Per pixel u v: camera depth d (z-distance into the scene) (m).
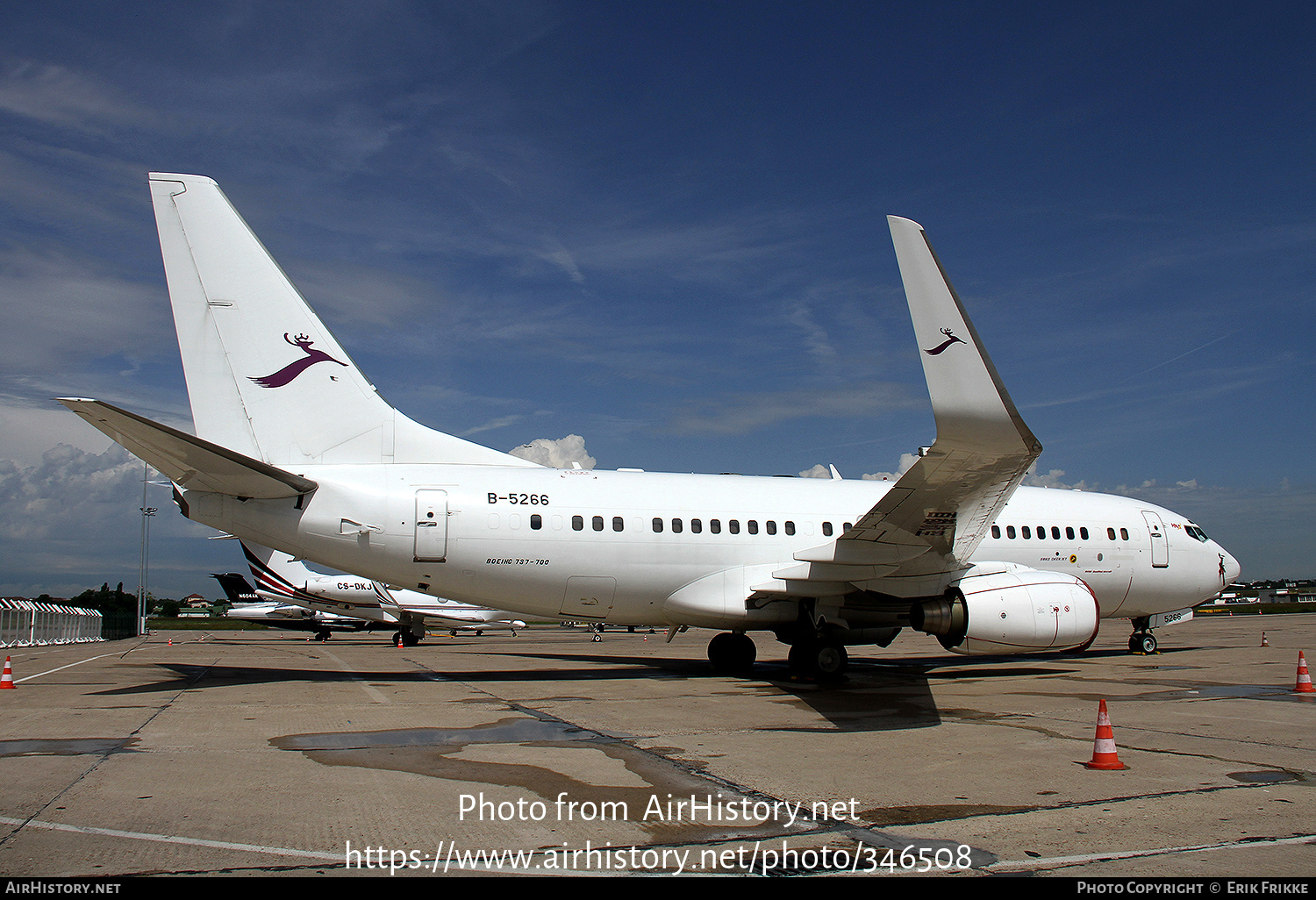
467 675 16.52
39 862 4.71
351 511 13.62
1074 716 10.61
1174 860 4.90
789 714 10.73
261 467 12.60
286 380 14.12
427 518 13.88
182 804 6.04
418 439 14.89
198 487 13.23
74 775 7.00
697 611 15.16
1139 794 6.45
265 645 36.03
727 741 8.70
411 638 35.78
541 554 14.36
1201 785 6.75
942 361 9.97
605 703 11.84
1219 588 20.16
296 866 4.70
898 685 14.26
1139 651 21.14
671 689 13.75
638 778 6.94
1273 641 27.02
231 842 5.12
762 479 16.83
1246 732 9.38
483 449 15.34
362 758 7.75
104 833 5.29
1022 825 5.60
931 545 13.41
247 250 14.15
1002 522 17.78
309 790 6.46
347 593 37.22
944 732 9.31
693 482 16.00
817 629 14.77
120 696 12.75
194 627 94.81
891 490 11.78
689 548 15.05
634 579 14.82
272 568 37.66
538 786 6.65
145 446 11.88
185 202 13.95
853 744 8.58
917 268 9.95
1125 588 18.86
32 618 36.12
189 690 13.50
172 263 13.83
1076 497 19.05
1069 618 14.45
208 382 13.77
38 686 14.29
